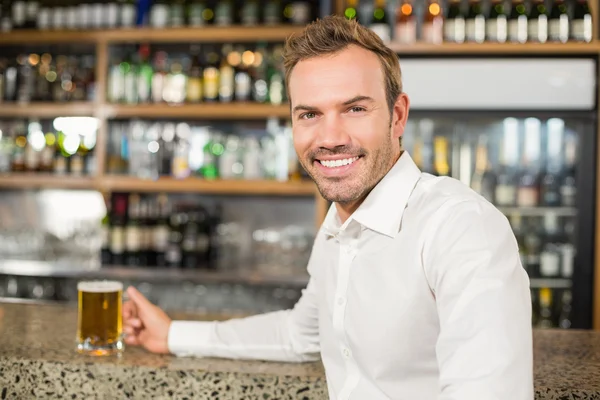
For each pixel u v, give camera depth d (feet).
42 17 11.21
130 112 10.87
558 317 10.53
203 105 10.69
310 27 3.40
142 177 10.93
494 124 10.69
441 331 3.00
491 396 2.69
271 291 10.78
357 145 3.31
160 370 3.91
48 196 12.50
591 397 3.51
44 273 10.81
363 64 3.30
